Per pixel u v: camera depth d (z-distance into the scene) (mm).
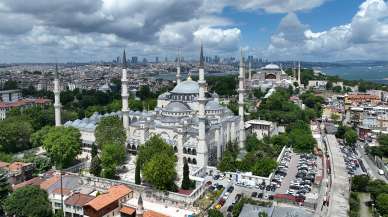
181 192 182375
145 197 182250
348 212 169500
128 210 162250
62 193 167500
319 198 187375
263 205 173500
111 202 162000
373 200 187000
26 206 151875
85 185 195875
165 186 183875
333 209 175000
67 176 199500
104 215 159000
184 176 188250
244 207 167375
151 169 181375
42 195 159625
